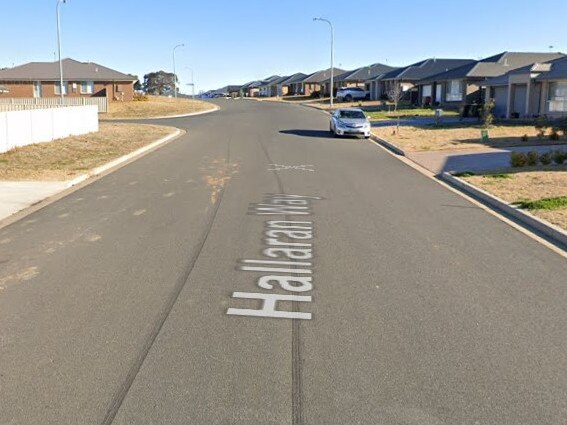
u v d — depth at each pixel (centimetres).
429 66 6144
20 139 2047
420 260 777
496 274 719
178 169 1669
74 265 751
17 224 987
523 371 470
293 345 516
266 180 1475
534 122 3241
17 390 439
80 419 400
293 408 414
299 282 686
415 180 1495
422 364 480
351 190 1335
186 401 423
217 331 545
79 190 1321
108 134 2723
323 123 3666
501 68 4728
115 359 488
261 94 12738
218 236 895
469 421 399
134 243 855
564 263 767
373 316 584
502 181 1378
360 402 422
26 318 577
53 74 5994
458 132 2850
